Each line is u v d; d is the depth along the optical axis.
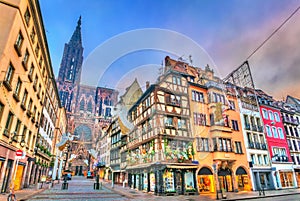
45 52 15.48
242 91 18.62
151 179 13.18
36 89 14.15
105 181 22.77
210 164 13.49
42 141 18.58
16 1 9.16
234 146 15.69
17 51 9.56
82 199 9.38
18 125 11.45
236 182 14.65
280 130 19.95
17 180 12.28
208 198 10.66
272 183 16.69
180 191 12.12
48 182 18.56
